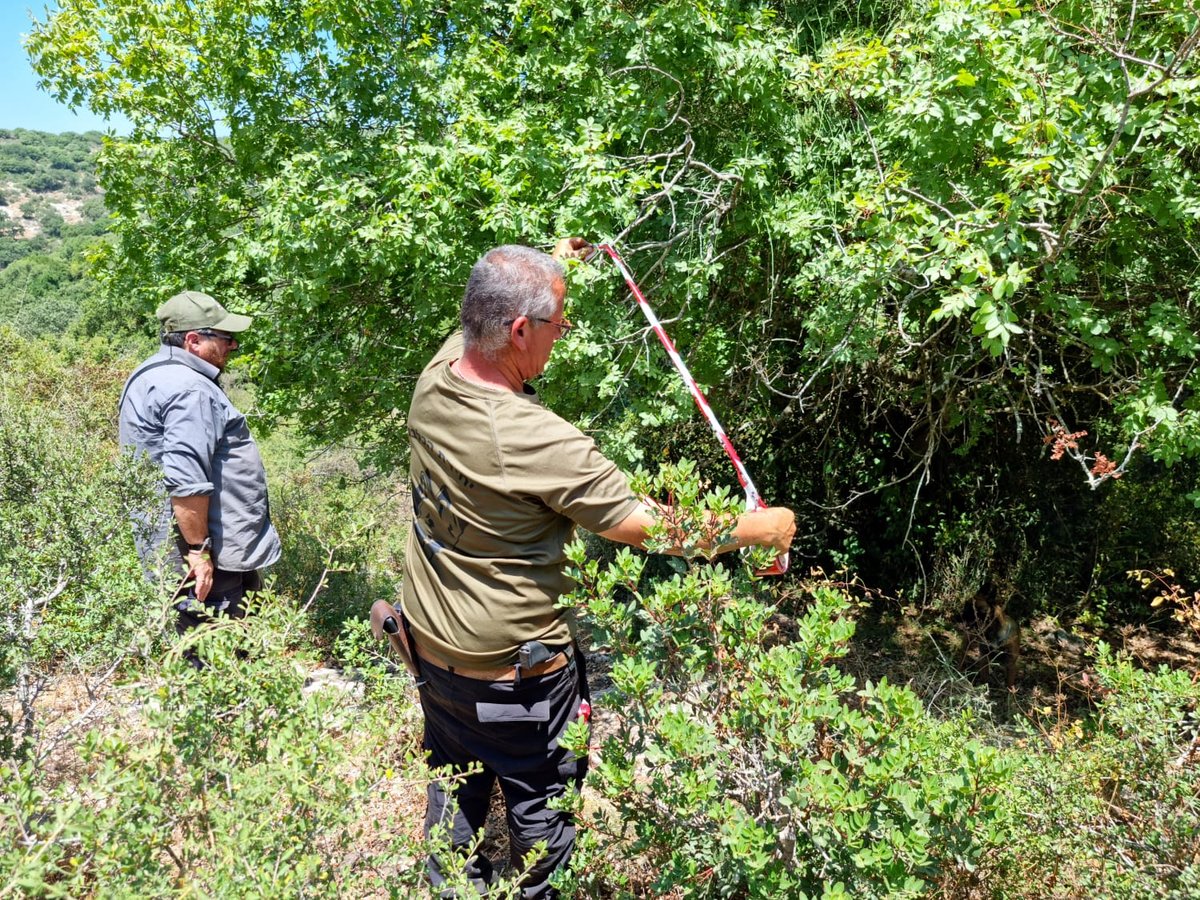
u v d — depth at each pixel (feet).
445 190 13.16
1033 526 22.68
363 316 17.57
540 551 6.92
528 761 7.23
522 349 6.97
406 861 7.17
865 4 16.10
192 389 10.73
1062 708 15.33
